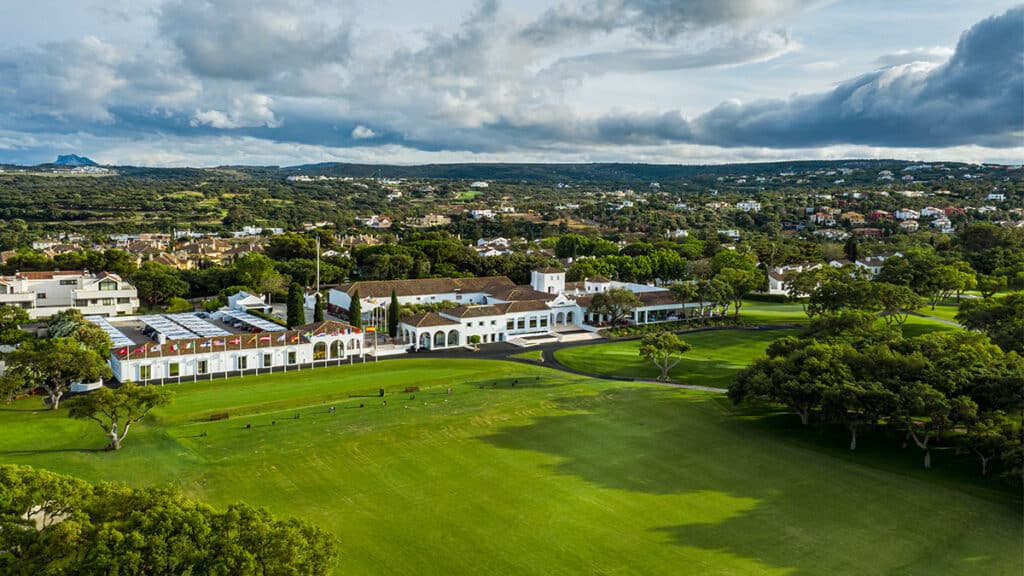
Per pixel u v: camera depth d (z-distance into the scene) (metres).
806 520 65.62
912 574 56.31
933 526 64.50
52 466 74.56
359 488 71.38
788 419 95.56
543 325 169.88
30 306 175.38
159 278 197.62
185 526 42.31
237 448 81.56
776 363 94.50
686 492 71.69
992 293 176.25
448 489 71.56
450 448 83.19
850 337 106.81
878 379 85.19
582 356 140.12
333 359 135.50
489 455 81.12
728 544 60.88
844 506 68.56
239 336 127.56
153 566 39.84
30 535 41.97
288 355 131.00
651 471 77.19
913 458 81.06
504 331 161.00
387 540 60.31
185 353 120.81
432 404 100.94
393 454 80.81
